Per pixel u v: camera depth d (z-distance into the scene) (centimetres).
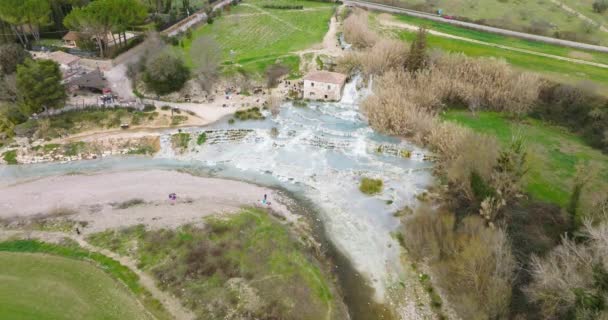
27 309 4691
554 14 14462
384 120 8619
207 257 5472
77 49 11119
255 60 11162
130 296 4941
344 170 7631
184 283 5109
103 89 9481
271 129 8812
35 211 6388
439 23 13638
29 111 8175
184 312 4766
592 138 8181
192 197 6788
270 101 9288
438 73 9719
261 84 10450
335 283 5359
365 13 14088
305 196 6981
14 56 9525
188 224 6062
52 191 6894
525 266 4922
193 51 10569
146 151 8062
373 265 5666
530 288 4516
